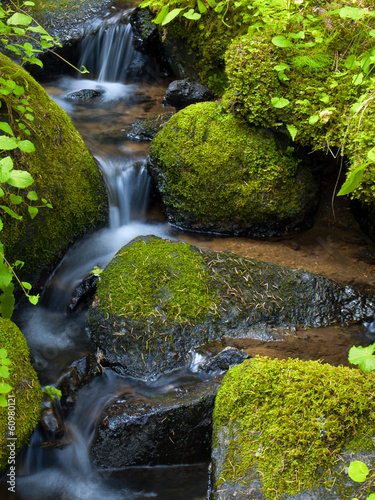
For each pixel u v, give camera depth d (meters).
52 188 3.66
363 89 3.48
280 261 3.94
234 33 4.78
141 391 2.88
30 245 3.52
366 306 3.44
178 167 4.30
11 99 3.44
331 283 3.50
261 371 2.41
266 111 3.90
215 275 3.42
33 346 3.27
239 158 4.14
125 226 4.56
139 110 5.71
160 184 4.49
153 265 3.38
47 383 2.93
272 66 3.75
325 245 4.17
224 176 4.19
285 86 3.77
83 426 2.78
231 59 3.95
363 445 2.12
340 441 2.14
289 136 4.07
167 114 5.39
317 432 2.15
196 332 3.14
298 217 4.29
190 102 5.20
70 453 2.65
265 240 4.31
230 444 2.27
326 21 3.63
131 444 2.59
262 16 4.08
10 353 2.68
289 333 3.24
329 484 2.04
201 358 3.03
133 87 6.39
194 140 4.22
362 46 3.53
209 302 3.27
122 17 6.66
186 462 2.65
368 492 1.99
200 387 2.78
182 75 5.55
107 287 3.31
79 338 3.37
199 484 2.54
